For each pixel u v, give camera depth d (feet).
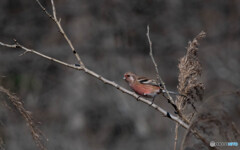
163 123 61.36
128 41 65.62
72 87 62.95
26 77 60.64
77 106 62.49
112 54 65.00
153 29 66.59
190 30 68.08
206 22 68.80
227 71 66.80
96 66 64.03
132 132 62.75
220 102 14.52
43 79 62.03
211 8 69.56
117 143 62.49
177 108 18.66
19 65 61.00
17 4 63.98
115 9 65.46
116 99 63.62
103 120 63.57
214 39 68.85
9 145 40.40
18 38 63.21
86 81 63.16
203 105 14.73
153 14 66.28
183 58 20.08
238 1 69.67
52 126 58.95
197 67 19.77
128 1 65.26
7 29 62.64
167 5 67.05
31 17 64.23
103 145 61.87
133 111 63.10
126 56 65.46
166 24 67.00
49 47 63.93
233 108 14.40
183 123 18.54
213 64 67.26
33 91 60.39
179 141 40.57
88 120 62.85
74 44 64.85
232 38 69.51
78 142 60.39
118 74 64.39
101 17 65.77
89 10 65.72
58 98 62.28
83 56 64.39
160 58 66.03
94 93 63.67
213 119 14.62
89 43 65.26
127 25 65.26
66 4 65.05
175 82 65.31
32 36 63.93
